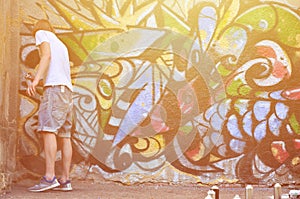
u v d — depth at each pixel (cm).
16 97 615
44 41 562
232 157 650
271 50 662
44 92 561
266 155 653
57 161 626
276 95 659
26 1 643
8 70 559
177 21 659
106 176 638
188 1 661
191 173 645
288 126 657
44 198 491
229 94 656
